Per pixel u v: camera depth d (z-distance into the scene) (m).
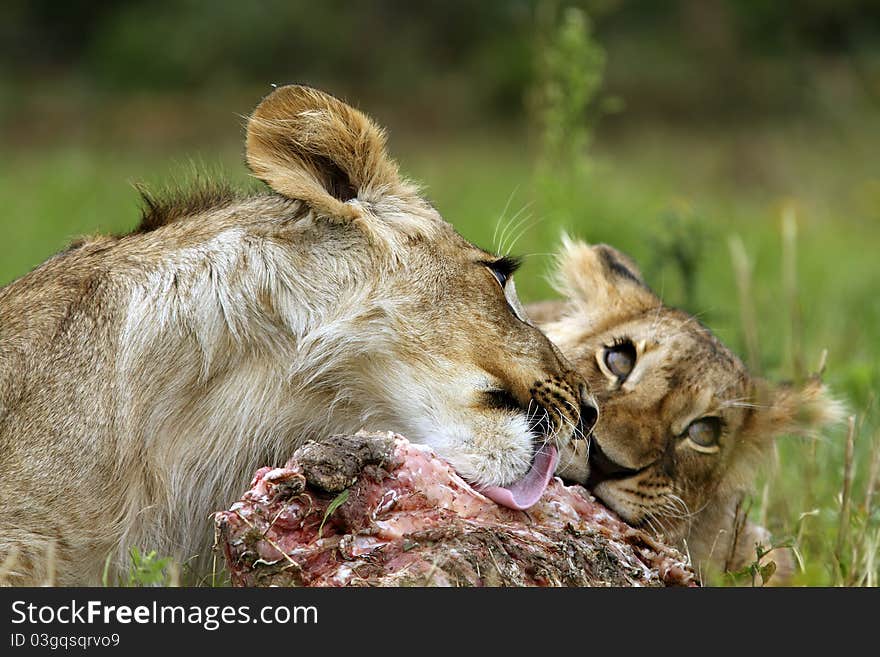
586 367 9.70
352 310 7.90
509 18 47.53
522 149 40.41
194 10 47.50
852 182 37.94
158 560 7.39
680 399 9.45
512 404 8.02
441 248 8.23
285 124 8.12
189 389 7.85
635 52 46.16
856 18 48.03
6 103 43.00
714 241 15.99
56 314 7.86
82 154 36.69
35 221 24.66
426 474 6.96
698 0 48.25
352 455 6.76
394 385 7.96
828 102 44.91
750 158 39.94
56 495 7.45
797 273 22.53
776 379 13.33
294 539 6.67
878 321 17.92
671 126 44.06
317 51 46.94
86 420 7.57
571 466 8.73
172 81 45.56
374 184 8.33
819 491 10.79
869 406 11.43
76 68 47.97
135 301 7.84
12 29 48.53
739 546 9.80
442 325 8.02
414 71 46.75
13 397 7.61
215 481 7.95
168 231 8.27
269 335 7.89
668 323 9.92
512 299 8.62
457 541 6.58
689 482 9.55
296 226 8.04
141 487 7.71
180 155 37.28
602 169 15.99
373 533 6.67
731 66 46.12
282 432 7.99
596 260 10.84
